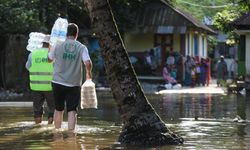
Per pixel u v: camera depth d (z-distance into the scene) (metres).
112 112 27.34
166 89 54.28
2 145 16.20
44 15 52.59
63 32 21.06
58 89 19.72
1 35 48.41
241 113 27.23
